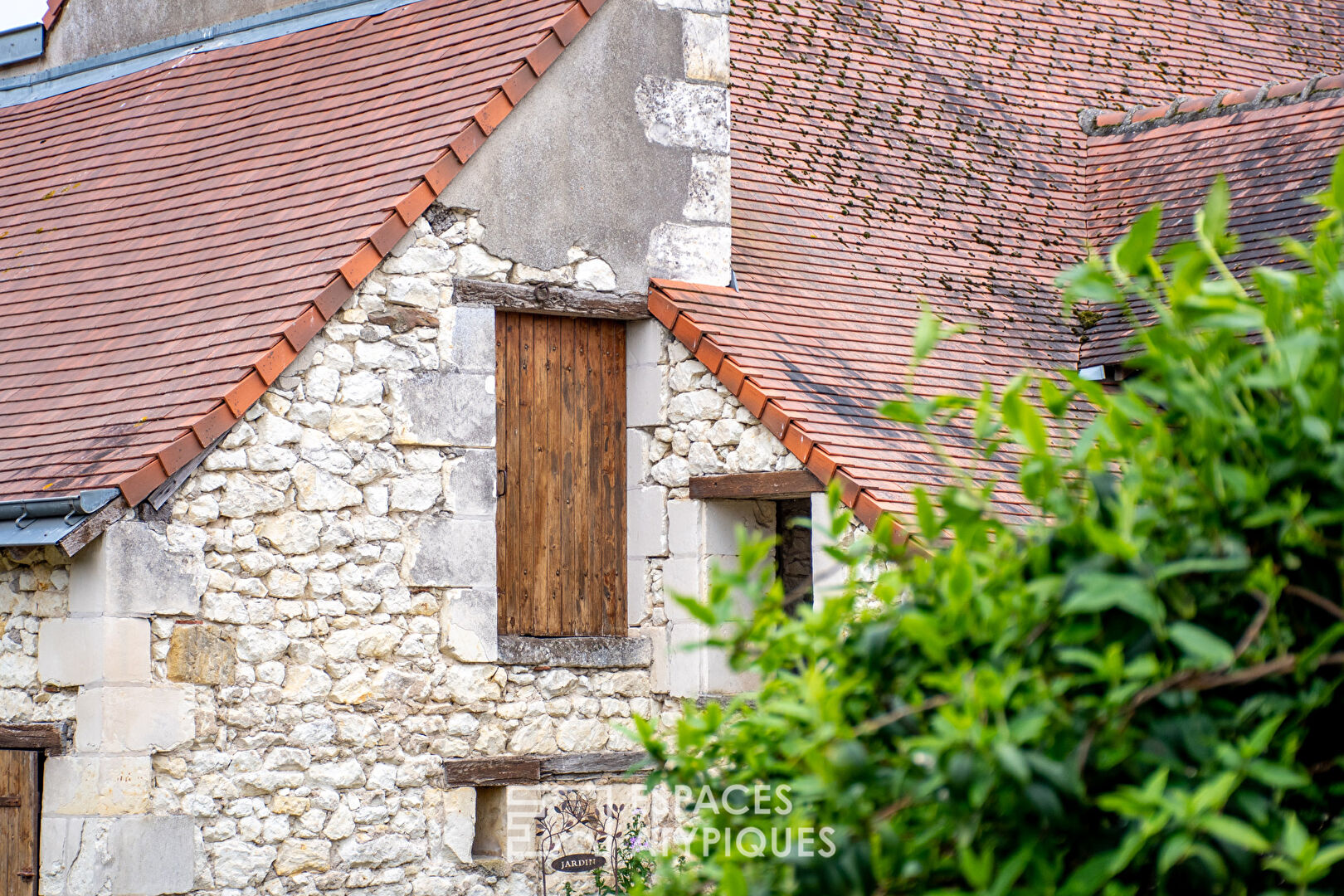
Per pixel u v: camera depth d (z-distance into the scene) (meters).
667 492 14.61
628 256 14.80
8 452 13.32
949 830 4.05
